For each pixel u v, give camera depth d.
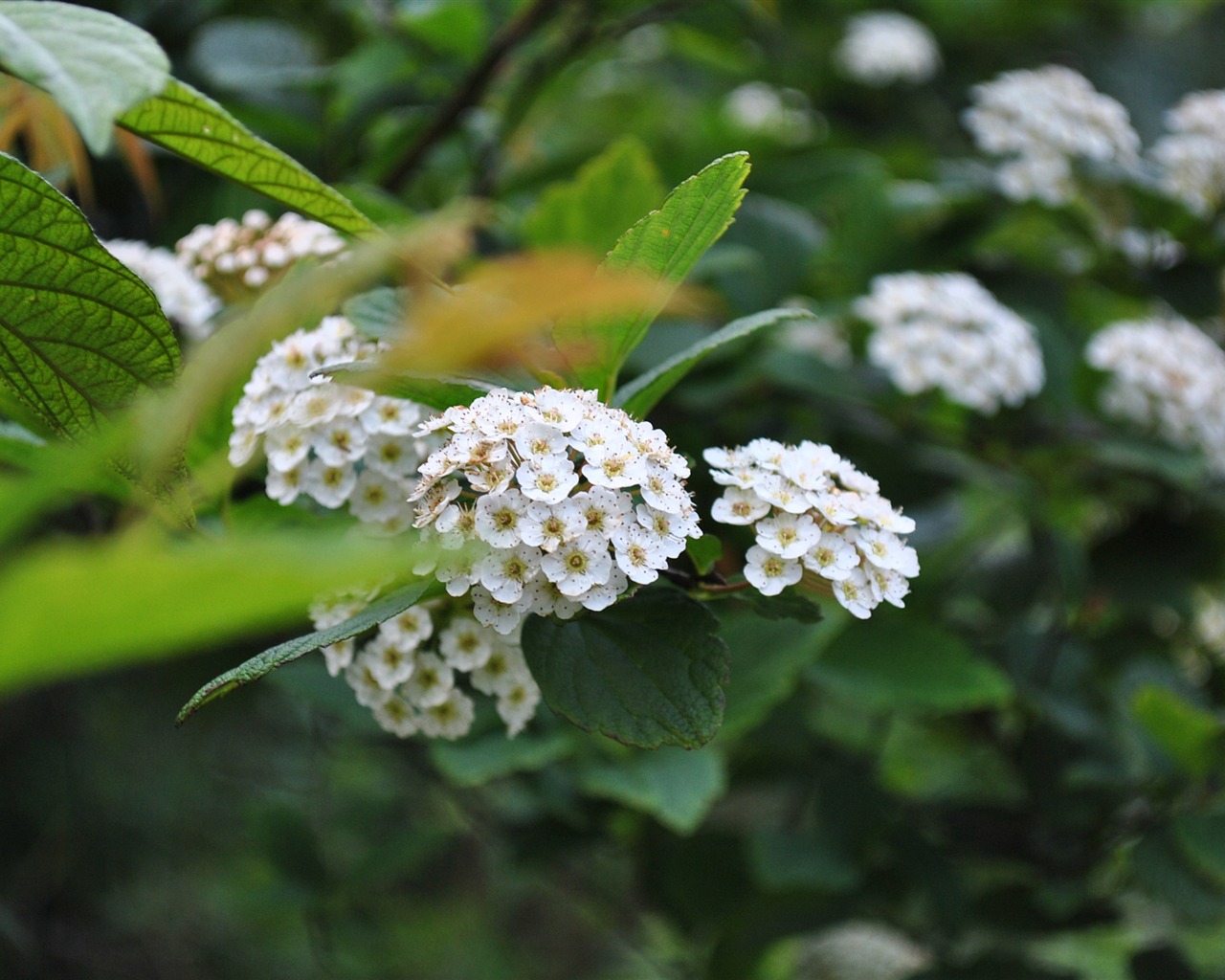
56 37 0.53
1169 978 0.83
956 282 0.83
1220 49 1.65
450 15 0.84
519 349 0.58
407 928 1.45
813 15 1.39
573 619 0.58
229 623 0.35
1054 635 0.86
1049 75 0.93
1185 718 0.73
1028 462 0.93
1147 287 0.94
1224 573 0.94
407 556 0.35
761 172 0.99
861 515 0.59
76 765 1.22
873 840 0.82
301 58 0.88
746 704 0.72
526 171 0.95
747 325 0.61
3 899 1.10
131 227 0.85
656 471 0.58
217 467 0.61
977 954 0.85
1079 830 0.83
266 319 0.46
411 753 0.93
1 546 0.37
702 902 0.86
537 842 0.84
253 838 0.94
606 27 0.89
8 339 0.57
